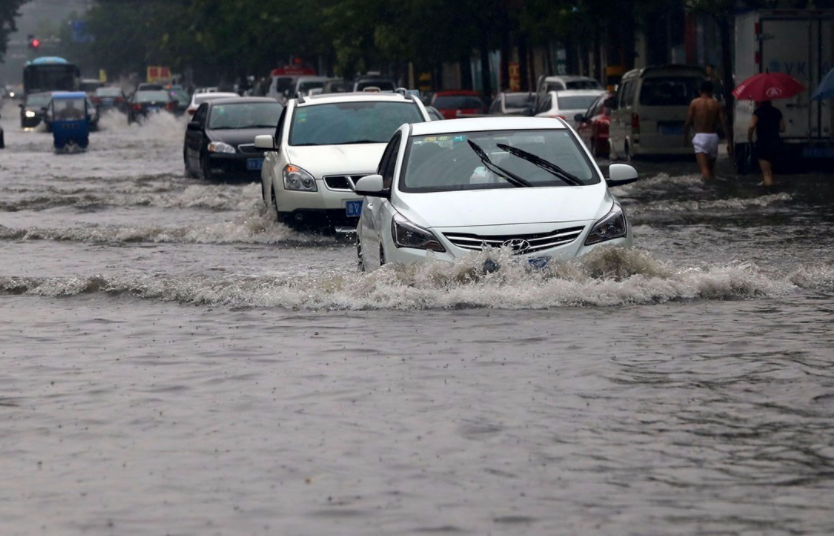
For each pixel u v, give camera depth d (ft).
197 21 618.44
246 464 46.88
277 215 131.44
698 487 43.16
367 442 49.44
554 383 58.85
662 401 55.11
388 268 82.84
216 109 219.20
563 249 81.56
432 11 378.73
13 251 120.16
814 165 212.84
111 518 41.16
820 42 207.62
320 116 138.10
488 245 81.41
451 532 39.14
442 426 51.60
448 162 87.92
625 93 249.55
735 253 108.58
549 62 387.55
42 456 48.78
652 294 81.35
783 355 64.08
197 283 91.91
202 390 59.41
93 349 70.64
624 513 40.57
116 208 167.84
